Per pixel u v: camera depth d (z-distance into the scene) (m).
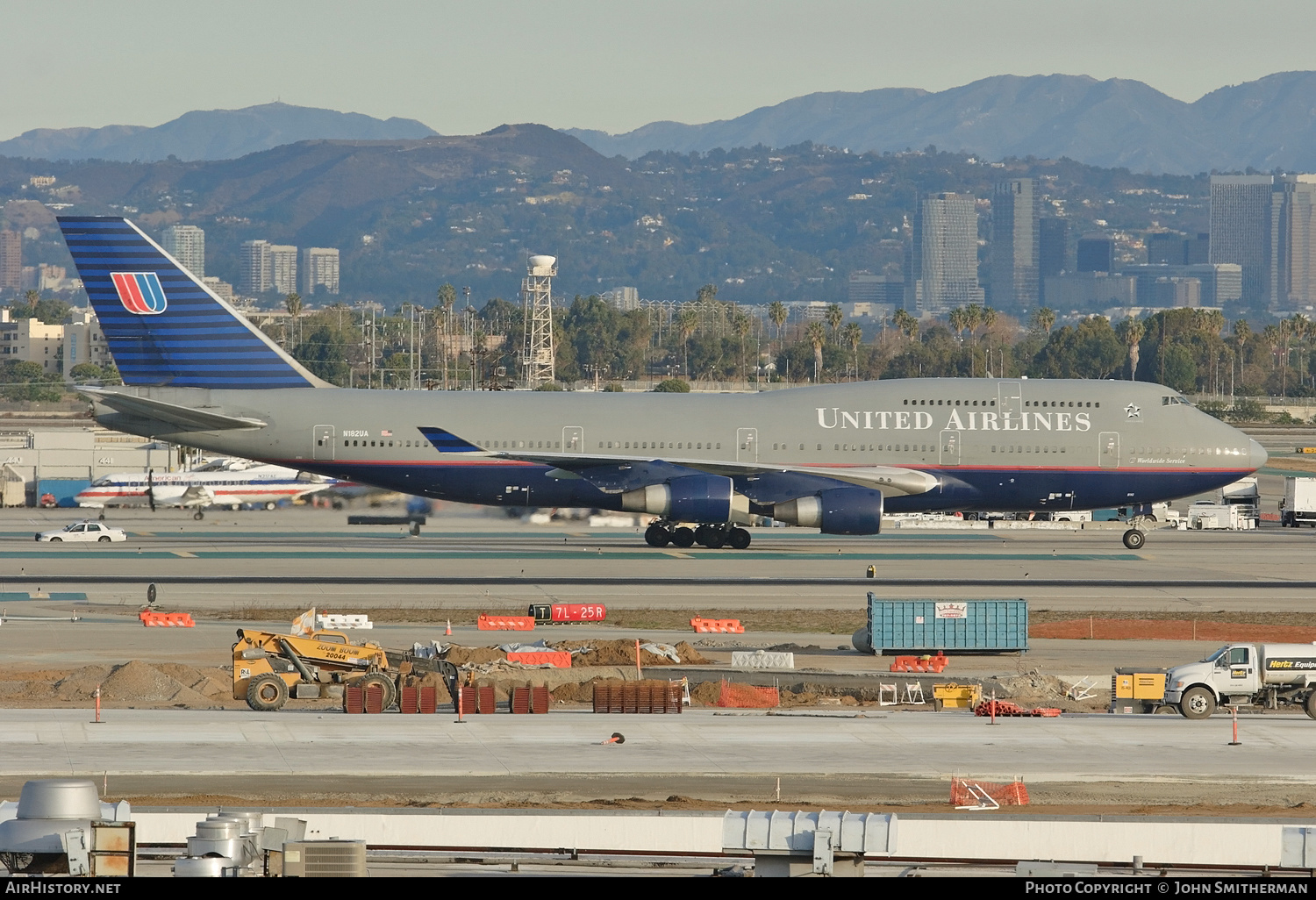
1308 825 118.81
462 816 118.44
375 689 170.75
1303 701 177.25
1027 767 145.38
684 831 118.94
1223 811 129.62
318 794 130.62
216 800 127.25
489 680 183.12
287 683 174.62
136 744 149.00
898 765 145.62
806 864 107.88
